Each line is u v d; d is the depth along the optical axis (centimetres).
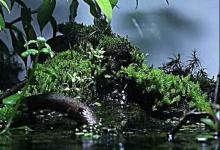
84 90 386
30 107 331
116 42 421
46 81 389
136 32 944
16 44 518
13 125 324
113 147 220
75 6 502
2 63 570
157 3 980
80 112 312
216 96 234
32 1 838
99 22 478
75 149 217
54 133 283
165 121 337
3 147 230
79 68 402
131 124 305
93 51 419
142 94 374
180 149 211
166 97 371
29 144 239
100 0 388
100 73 392
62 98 323
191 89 383
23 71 589
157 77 383
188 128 288
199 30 990
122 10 959
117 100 376
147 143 230
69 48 455
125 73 385
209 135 253
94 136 265
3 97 385
